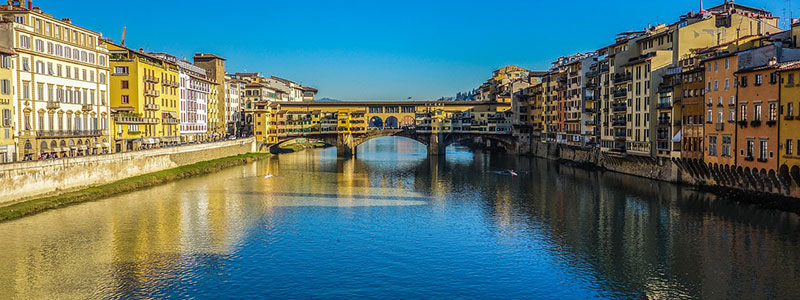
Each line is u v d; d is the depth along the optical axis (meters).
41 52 88.69
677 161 97.25
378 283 51.19
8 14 85.44
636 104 109.06
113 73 125.44
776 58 76.94
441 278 52.41
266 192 97.69
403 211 81.06
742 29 104.88
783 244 59.72
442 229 69.81
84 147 99.69
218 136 187.88
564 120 152.25
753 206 77.00
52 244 60.72
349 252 60.03
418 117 195.38
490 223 72.94
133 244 61.62
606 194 92.44
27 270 52.81
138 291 48.53
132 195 90.56
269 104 192.38
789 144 71.25
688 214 74.31
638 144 108.38
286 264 56.00
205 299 47.22
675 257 56.88
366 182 113.44
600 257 57.59
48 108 90.25
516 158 171.38
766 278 50.56
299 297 47.97
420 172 132.00
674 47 102.94
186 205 83.25
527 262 56.56
